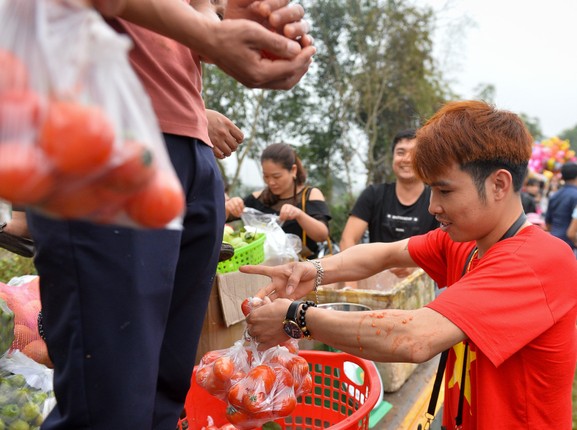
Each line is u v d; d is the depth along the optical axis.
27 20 0.53
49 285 0.90
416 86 12.80
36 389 1.46
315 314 1.31
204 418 1.71
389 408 2.13
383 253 1.78
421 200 3.34
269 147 3.47
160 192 0.56
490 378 1.30
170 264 1.01
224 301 1.96
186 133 1.06
